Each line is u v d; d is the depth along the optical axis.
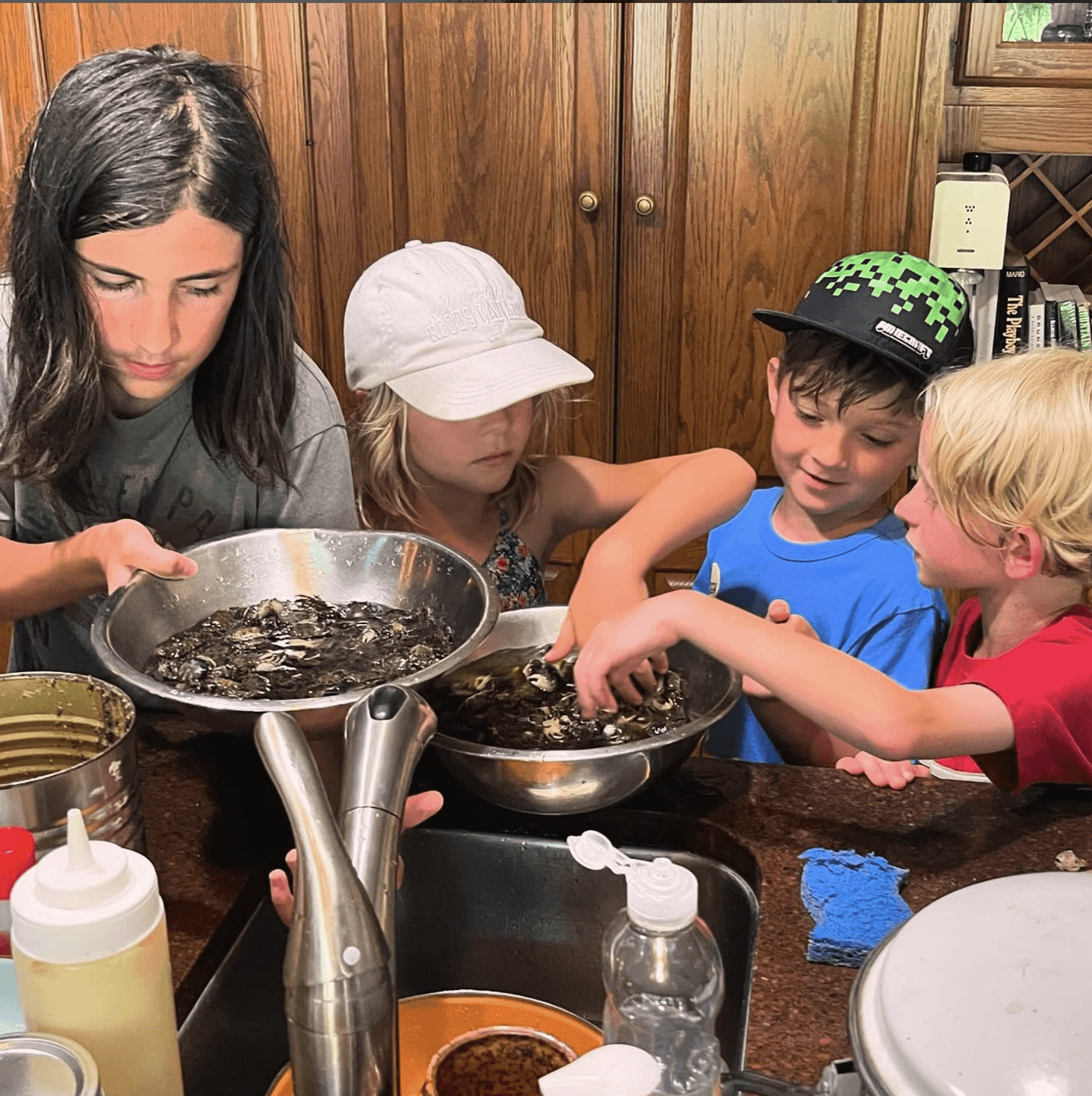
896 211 2.11
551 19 2.09
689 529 1.29
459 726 0.99
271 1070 0.89
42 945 0.56
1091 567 1.01
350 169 2.22
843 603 1.49
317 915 0.53
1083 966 0.50
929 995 0.50
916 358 1.37
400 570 1.10
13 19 2.18
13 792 0.73
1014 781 0.97
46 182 0.90
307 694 0.91
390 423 1.38
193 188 0.89
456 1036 0.75
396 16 2.13
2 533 1.18
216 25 2.16
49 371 0.97
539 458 1.56
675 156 2.14
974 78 2.07
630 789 0.91
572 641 1.09
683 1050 0.63
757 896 0.89
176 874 0.90
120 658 0.88
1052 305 2.22
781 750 1.39
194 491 1.19
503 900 0.97
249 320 1.06
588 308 2.26
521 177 2.20
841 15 2.01
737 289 2.21
